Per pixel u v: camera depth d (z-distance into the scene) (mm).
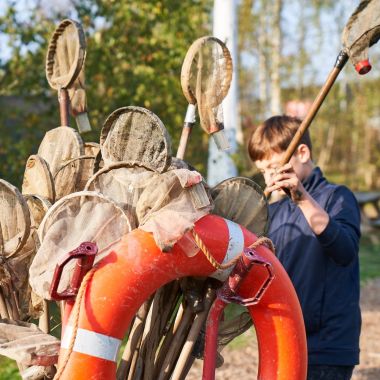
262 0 18719
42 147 2975
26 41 7301
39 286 2311
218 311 2465
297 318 2541
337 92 22734
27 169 2811
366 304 8102
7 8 7281
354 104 24344
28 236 2498
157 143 2408
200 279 2553
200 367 5312
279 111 16750
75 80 3135
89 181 2428
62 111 3191
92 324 2217
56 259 2334
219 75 3039
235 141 7184
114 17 7387
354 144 26375
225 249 2393
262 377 2506
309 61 21266
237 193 2611
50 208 2395
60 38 3213
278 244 3203
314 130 23922
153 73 7398
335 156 29641
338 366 3047
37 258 2336
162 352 2650
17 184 7426
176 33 7609
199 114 3041
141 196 2371
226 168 7027
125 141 2461
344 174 28625
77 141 2811
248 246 2441
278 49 17172
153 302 2578
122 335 2256
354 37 2787
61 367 2209
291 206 3232
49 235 2348
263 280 2484
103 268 2266
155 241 2289
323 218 2875
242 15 18047
